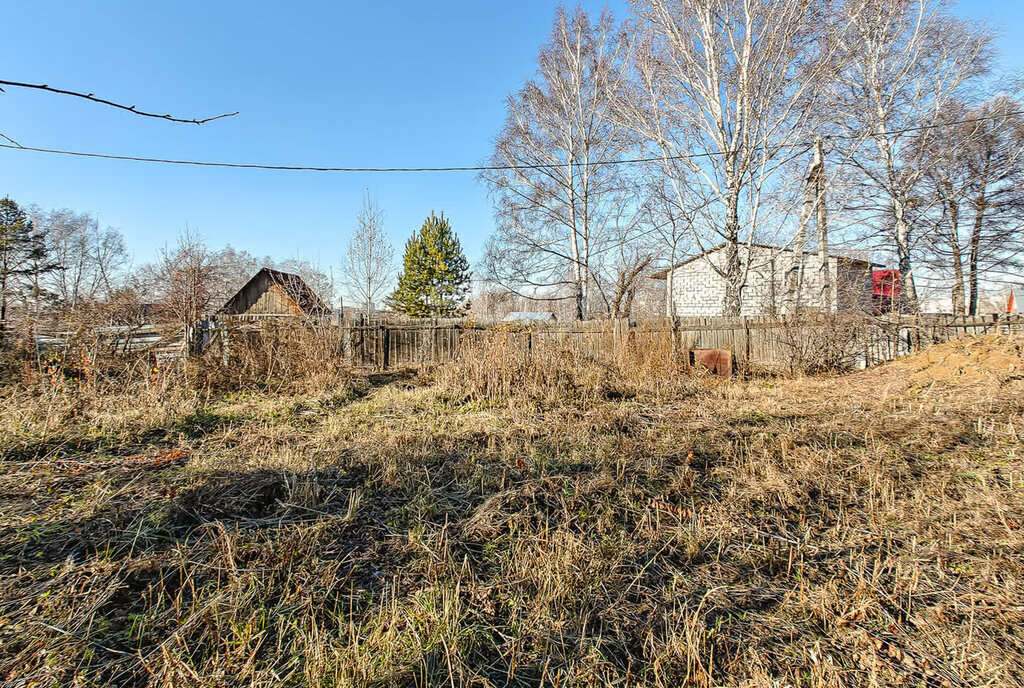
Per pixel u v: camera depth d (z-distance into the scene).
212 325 8.78
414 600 2.10
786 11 11.30
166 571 2.28
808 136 11.87
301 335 8.57
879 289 16.36
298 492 3.16
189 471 3.65
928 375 7.69
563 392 6.96
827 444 4.45
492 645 1.87
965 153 16.52
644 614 2.09
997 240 17.25
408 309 27.95
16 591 2.08
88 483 3.43
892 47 13.73
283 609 2.03
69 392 5.66
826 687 1.68
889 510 3.09
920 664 1.79
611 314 15.13
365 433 4.97
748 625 2.03
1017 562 2.42
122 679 1.66
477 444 4.55
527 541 2.63
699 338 11.07
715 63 12.37
